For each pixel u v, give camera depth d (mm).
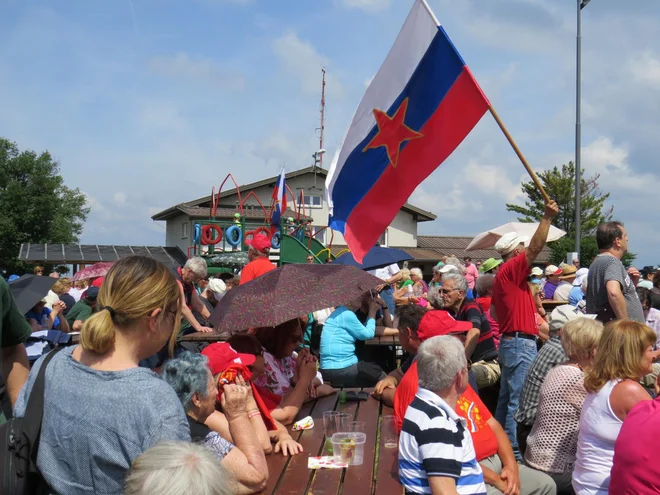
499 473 4047
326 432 4078
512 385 5809
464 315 6445
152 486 1782
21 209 54219
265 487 3145
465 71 5844
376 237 6676
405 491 3244
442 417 3152
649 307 7461
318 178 37062
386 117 6453
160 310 2209
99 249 33031
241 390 3182
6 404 3629
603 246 5949
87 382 2115
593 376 3785
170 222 40000
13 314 3381
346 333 7090
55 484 2084
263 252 8000
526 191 36750
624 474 3047
